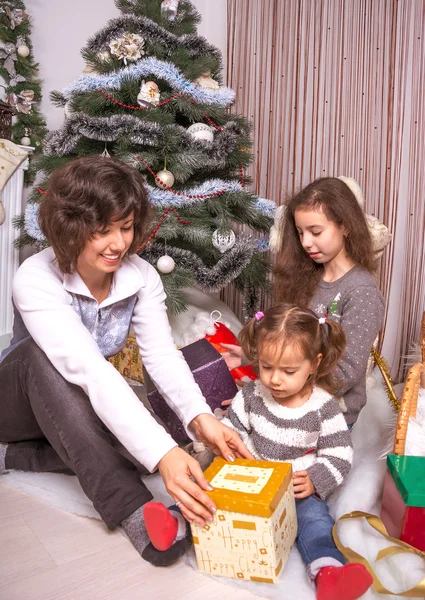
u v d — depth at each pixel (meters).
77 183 1.11
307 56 2.61
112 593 1.02
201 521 1.02
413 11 2.24
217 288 2.24
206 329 2.01
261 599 1.01
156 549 1.08
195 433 1.25
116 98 2.16
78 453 1.15
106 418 1.09
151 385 1.77
